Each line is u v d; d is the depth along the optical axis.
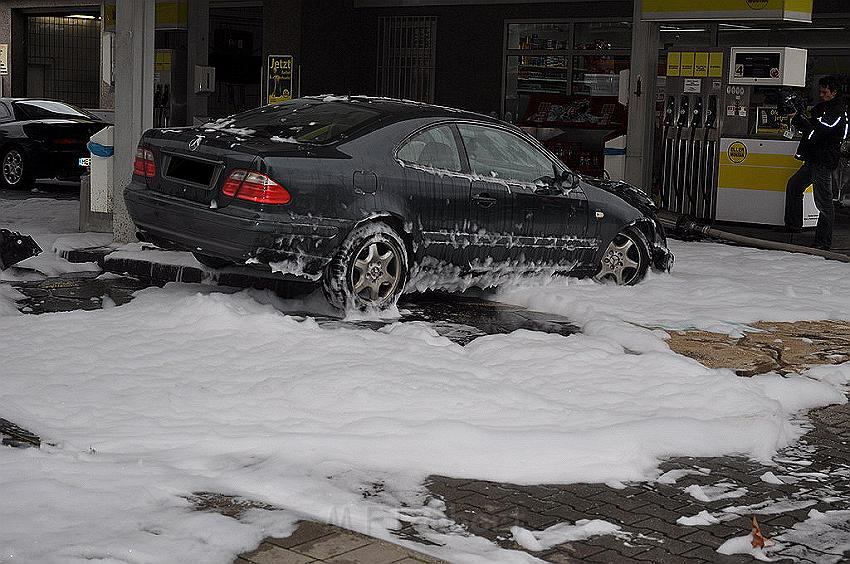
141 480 4.96
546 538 4.62
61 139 20.11
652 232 10.70
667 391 6.72
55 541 4.24
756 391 6.83
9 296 9.27
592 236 10.22
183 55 21.25
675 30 19.52
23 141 20.02
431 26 23.81
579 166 20.58
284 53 23.95
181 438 5.58
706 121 16.23
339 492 4.99
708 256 13.06
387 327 8.17
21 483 4.82
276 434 5.64
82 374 6.61
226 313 7.89
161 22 21.14
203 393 6.33
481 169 9.55
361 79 24.80
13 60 31.00
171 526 4.45
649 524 4.83
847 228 16.69
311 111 9.46
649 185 15.95
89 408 6.02
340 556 4.21
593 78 21.98
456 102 23.67
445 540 4.54
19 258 10.55
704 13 14.98
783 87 15.86
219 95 28.09
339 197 8.60
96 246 11.80
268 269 8.52
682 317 9.07
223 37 28.00
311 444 5.52
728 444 5.91
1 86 30.95
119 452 5.40
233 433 5.66
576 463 5.50
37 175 20.12
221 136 8.70
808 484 5.44
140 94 12.11
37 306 8.97
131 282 10.18
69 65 31.61
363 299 8.80
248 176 8.34
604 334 8.25
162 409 6.05
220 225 8.38
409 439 5.64
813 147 14.30
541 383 6.82
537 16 22.52
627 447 5.70
